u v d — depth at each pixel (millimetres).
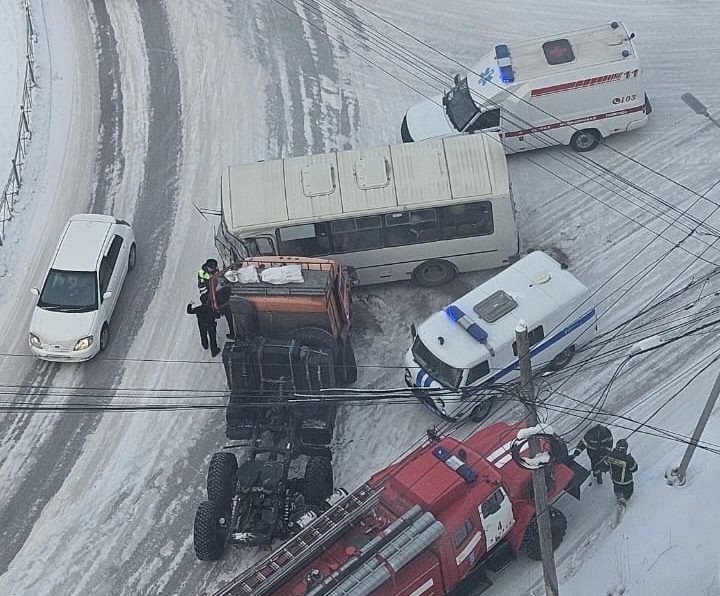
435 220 22906
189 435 21797
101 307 23406
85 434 22000
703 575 17859
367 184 22781
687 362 21797
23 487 21156
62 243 24125
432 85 28797
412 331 21703
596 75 25125
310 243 23156
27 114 29406
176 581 19359
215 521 18938
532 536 18344
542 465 14297
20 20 32344
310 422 20547
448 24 30688
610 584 18109
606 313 23016
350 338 23297
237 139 28062
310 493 19328
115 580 19500
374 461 20922
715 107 27250
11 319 24578
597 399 21391
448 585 17266
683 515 18922
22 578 19672
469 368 20547
